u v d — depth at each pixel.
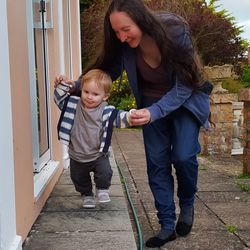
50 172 3.27
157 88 2.39
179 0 12.39
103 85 2.56
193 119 2.34
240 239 2.49
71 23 5.73
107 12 2.14
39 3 3.37
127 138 8.76
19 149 2.25
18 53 2.28
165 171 2.45
